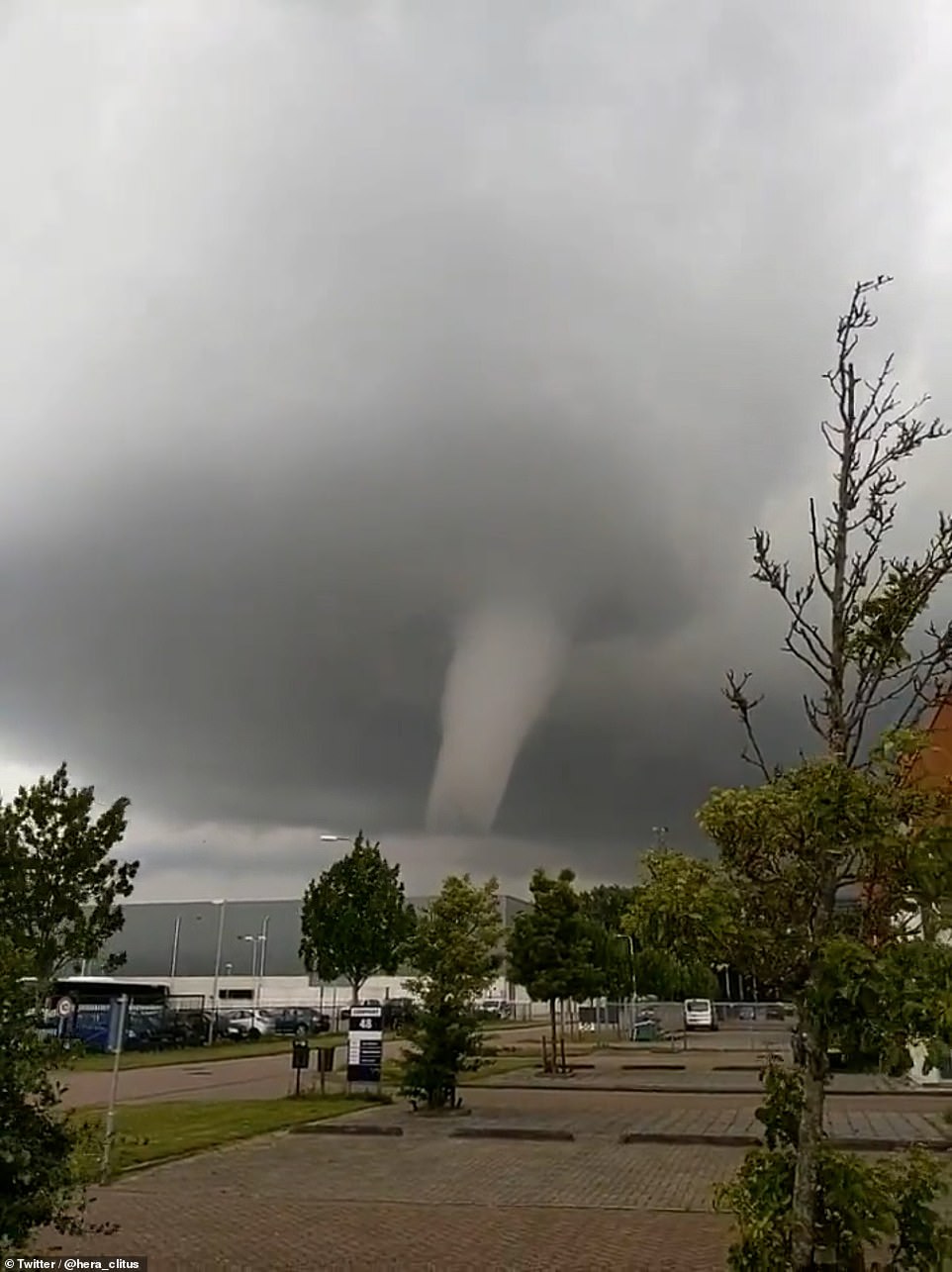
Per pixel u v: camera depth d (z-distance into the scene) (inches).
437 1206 497.7
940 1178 259.3
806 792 213.3
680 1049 1750.7
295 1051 995.9
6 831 315.9
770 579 246.5
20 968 283.3
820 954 207.0
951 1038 192.4
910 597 232.8
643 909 221.9
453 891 920.9
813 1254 213.9
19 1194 273.0
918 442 245.9
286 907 3403.1
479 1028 933.8
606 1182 559.5
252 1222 460.1
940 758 230.5
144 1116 837.2
